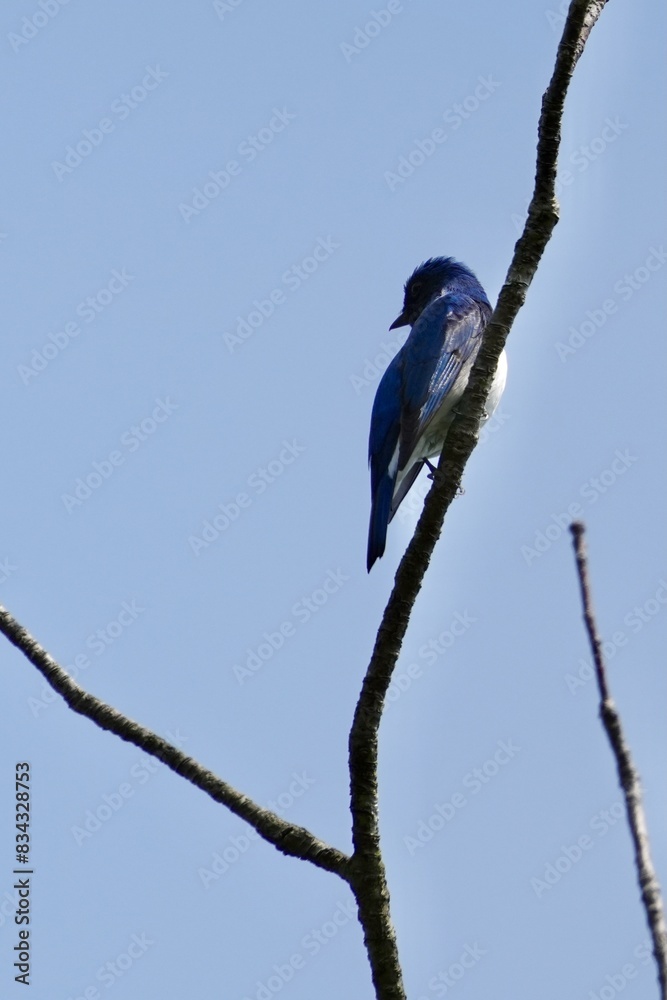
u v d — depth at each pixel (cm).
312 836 1048
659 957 776
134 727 1105
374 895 1012
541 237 1175
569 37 1134
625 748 873
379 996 1000
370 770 1033
